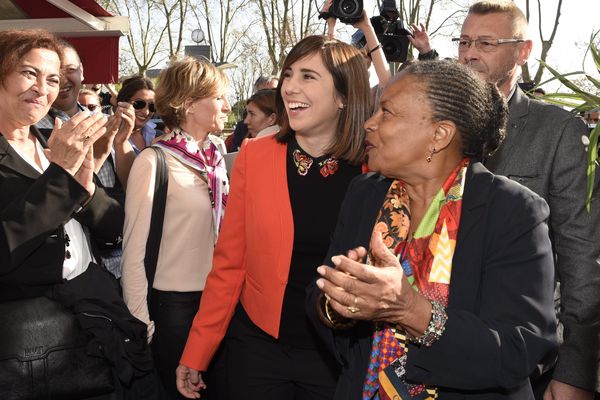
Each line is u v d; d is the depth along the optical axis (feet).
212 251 10.04
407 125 5.32
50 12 16.98
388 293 4.48
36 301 7.44
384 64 10.52
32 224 7.10
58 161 7.36
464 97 5.29
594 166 6.69
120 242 9.48
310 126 7.84
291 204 7.90
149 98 15.79
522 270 5.06
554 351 5.00
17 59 7.55
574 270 7.23
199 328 8.44
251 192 7.97
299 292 7.80
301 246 7.81
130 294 9.27
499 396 5.18
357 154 7.86
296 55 7.89
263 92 16.20
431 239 5.32
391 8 11.66
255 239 7.90
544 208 5.28
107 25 17.60
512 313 4.94
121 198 9.77
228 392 8.36
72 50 11.00
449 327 4.68
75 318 7.59
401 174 5.54
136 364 7.91
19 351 7.15
